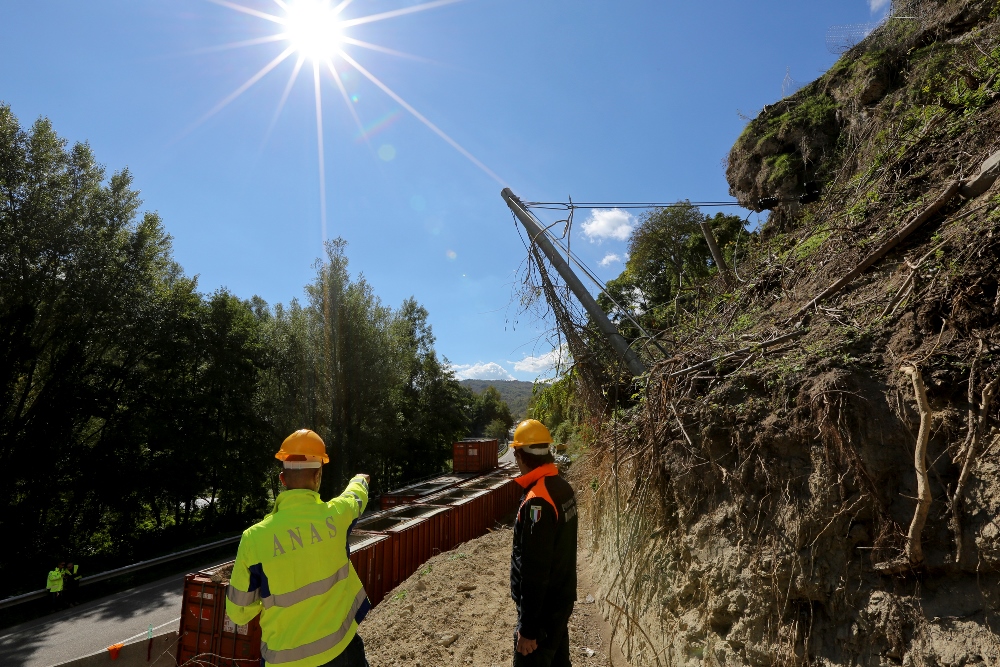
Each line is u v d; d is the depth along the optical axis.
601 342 8.11
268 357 27.69
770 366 3.87
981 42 7.39
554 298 8.42
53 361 19.41
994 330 2.84
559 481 3.02
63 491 18.95
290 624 2.40
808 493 3.03
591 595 5.98
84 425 20.36
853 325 3.67
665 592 3.97
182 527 23.00
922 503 2.46
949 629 2.28
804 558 2.88
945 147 5.36
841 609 2.67
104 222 20.56
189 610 6.45
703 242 19.83
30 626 11.59
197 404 22.52
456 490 15.23
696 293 9.31
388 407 29.59
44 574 17.06
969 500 2.46
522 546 2.80
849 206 6.39
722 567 3.34
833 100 14.03
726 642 3.13
